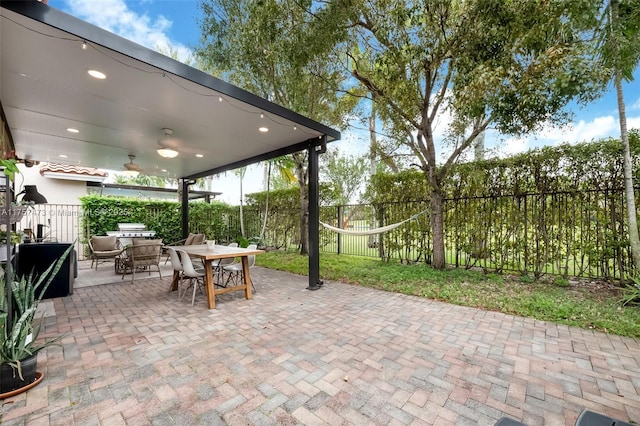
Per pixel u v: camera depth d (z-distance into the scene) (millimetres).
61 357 2439
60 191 9008
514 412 1796
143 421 1690
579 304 3680
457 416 1761
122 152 6043
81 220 8242
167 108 3723
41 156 6426
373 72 5469
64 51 2502
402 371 2270
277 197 9719
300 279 5656
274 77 6609
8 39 2324
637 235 3807
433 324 3266
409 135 5645
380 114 5633
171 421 1694
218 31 6387
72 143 5355
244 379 2141
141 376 2164
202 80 2980
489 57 4051
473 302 3986
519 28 3762
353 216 8125
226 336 2914
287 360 2432
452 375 2217
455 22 4363
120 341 2773
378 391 2008
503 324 3270
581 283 4539
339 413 1782
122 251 6363
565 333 3008
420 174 6195
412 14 4266
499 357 2500
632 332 2928
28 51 2498
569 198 4586
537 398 1935
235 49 6266
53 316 3469
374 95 5617
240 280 5457
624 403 1876
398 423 1699
